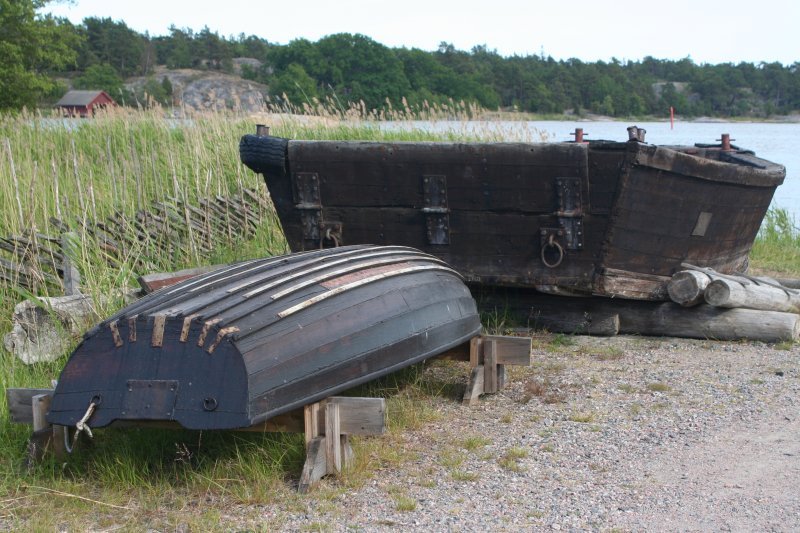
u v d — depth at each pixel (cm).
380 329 529
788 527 431
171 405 450
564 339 850
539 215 780
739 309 838
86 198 1098
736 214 911
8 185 1062
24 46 2667
